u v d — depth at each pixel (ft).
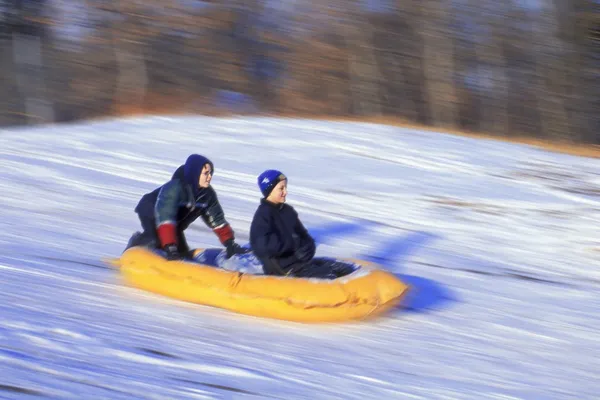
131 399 19.65
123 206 49.90
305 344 25.63
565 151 90.22
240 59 136.26
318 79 136.46
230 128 83.87
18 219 44.16
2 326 24.30
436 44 137.80
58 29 135.85
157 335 25.30
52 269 33.37
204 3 135.03
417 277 37.22
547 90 137.59
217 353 24.00
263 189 28.27
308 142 77.87
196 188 30.68
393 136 83.10
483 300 33.47
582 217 52.85
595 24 135.23
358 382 22.50
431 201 56.03
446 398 21.79
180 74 135.33
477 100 139.23
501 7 136.77
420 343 26.71
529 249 44.37
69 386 20.08
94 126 83.30
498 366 25.02
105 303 28.60
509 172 68.85
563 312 32.24
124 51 134.92
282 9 136.77
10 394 19.15
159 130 81.05
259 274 29.07
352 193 57.57
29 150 67.62
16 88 135.33
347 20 136.15
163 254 30.53
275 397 20.76
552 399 22.36
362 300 27.63
